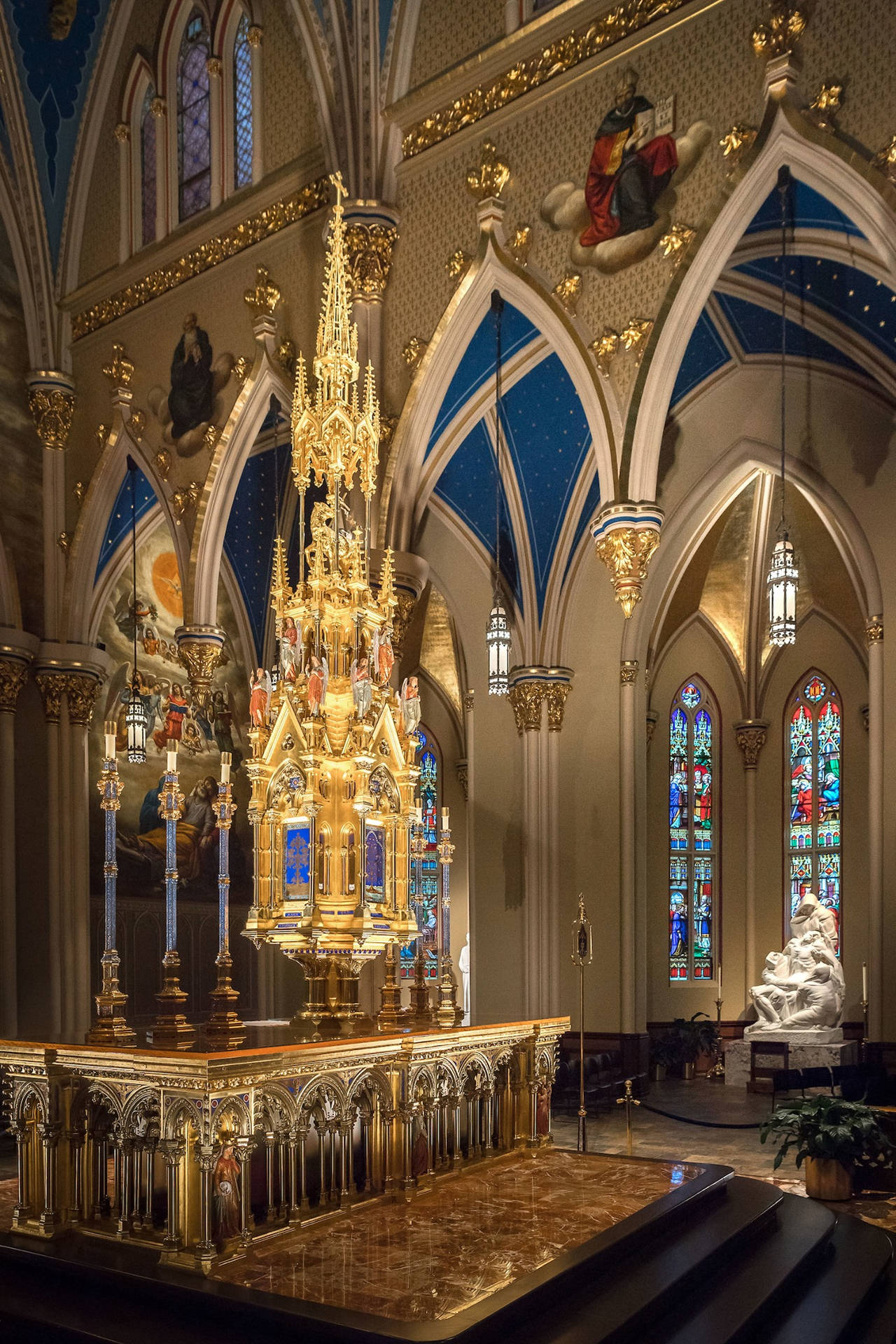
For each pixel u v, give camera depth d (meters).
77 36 17.25
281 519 20.03
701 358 15.84
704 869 22.94
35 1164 6.49
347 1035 7.87
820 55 10.11
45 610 17.69
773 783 23.00
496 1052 8.66
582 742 17.95
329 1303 5.34
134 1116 6.30
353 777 8.17
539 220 12.18
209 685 15.78
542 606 18.03
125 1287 5.78
